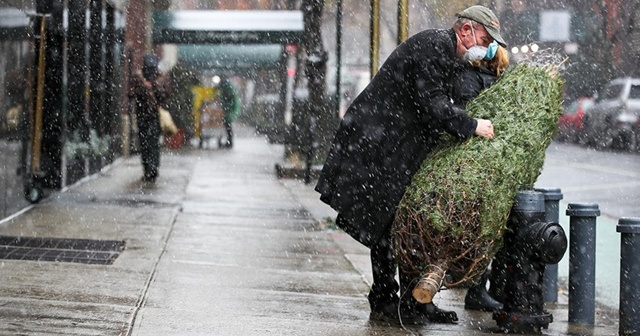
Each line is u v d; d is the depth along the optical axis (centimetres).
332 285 1281
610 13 5269
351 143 1038
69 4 2325
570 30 5138
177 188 2458
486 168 964
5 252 1356
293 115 3319
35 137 1936
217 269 1338
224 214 1948
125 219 1788
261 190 2512
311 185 2717
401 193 1026
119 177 2662
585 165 3684
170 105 4534
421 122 1027
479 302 1173
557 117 1020
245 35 3788
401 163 1028
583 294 1125
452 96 1061
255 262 1415
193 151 4312
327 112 3156
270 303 1137
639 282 1024
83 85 2388
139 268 1301
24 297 1071
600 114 4691
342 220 1050
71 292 1116
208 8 6581
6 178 1722
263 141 5506
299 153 3278
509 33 4872
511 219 1013
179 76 4553
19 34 1800
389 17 6519
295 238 1673
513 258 1025
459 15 1030
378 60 2036
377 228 1034
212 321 1012
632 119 4538
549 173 3325
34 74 1933
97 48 2633
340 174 1039
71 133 2366
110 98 2966
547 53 1070
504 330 1037
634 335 1026
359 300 1193
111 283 1185
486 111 1002
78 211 1864
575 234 1127
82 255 1370
